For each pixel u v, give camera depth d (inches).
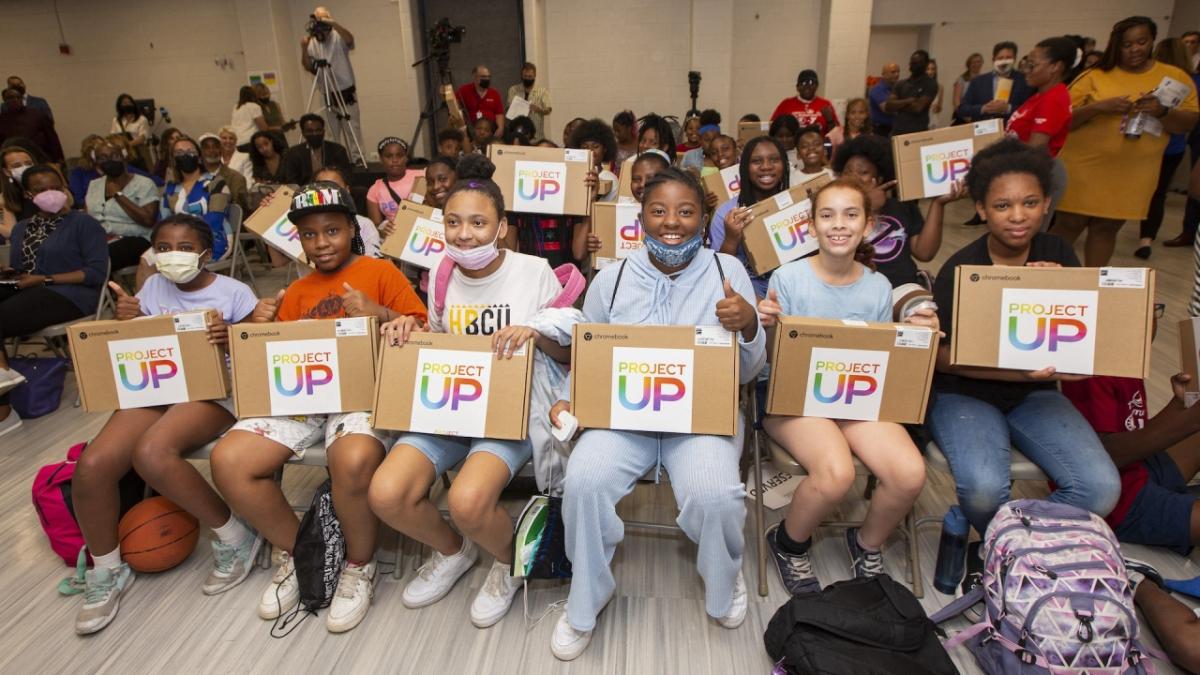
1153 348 125.7
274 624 68.0
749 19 314.3
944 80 324.5
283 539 70.7
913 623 57.1
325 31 241.6
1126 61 119.4
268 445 67.0
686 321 64.4
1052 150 121.0
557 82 328.2
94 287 128.0
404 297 77.0
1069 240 136.9
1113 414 73.3
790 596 70.1
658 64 319.9
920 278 88.7
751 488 82.4
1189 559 71.8
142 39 336.8
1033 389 70.8
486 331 69.5
